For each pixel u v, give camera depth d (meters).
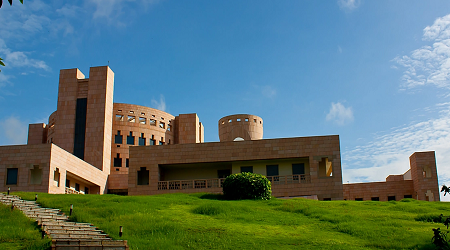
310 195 41.94
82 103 56.62
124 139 60.47
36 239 20.31
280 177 43.56
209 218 26.08
